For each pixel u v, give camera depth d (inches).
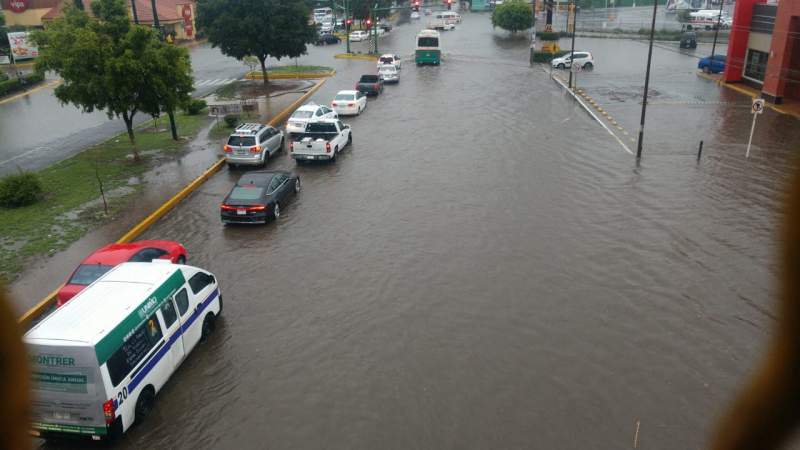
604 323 500.1
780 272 48.3
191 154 1013.8
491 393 415.2
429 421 389.4
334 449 367.6
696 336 479.2
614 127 1176.2
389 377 435.2
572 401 406.0
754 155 973.2
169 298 432.1
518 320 506.6
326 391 421.1
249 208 716.0
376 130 1223.5
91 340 350.0
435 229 705.6
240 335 493.7
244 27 1630.2
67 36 946.7
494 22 3139.8
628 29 3065.9
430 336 486.0
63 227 704.4
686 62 2078.0
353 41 2955.2
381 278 587.2
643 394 411.8
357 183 886.4
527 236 678.5
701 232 679.1
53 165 973.2
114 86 902.4
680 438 370.3
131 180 879.1
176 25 2891.2
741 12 1556.3
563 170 917.2
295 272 605.0
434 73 1980.8
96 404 354.3
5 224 713.6
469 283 572.7
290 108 1393.9
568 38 2881.4
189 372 444.5
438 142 1106.7
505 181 872.3
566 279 576.7
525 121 1250.0
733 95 1481.3
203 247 671.1
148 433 382.3
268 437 378.9
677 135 1108.5
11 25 2637.8
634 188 829.8
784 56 1311.5
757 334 480.7
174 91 1013.2
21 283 570.9
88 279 503.8
